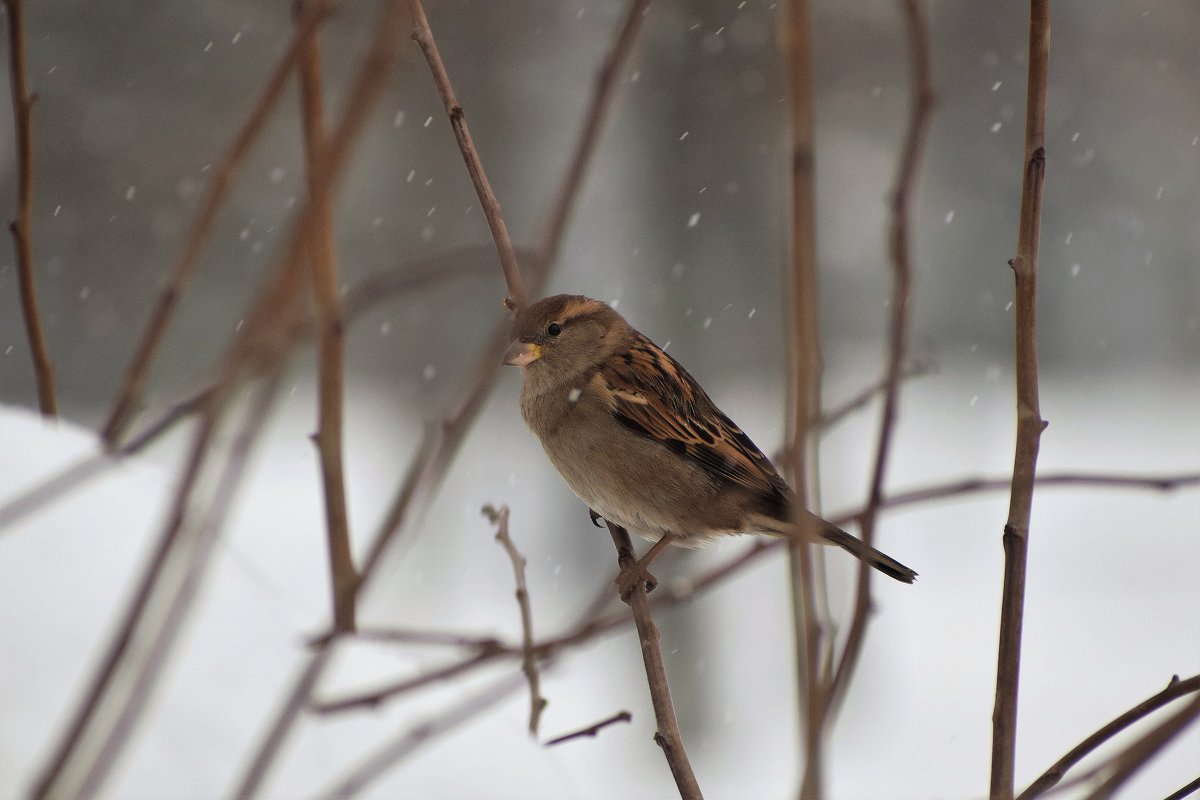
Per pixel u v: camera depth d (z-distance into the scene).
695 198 15.52
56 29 19.48
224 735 3.82
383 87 3.38
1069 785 3.47
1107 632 15.43
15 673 3.73
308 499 11.15
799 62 2.86
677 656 14.16
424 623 15.22
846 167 21.78
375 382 20.03
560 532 16.22
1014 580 3.37
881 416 4.16
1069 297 25.84
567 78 18.09
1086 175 23.77
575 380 7.23
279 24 19.80
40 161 19.88
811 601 2.68
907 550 18.06
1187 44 21.69
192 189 16.62
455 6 17.23
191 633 4.16
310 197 3.36
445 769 4.21
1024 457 3.39
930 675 14.66
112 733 2.13
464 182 18.42
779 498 7.24
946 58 21.09
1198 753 10.31
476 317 19.78
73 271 20.30
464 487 17.81
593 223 16.94
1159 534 18.42
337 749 4.08
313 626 4.66
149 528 4.37
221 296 20.75
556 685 13.84
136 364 4.64
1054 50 21.84
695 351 15.80
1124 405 24.34
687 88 15.34
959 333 24.75
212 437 2.85
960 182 23.64
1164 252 25.02
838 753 13.32
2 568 4.08
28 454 4.63
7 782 3.38
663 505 7.17
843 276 22.42
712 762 13.85
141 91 19.81
